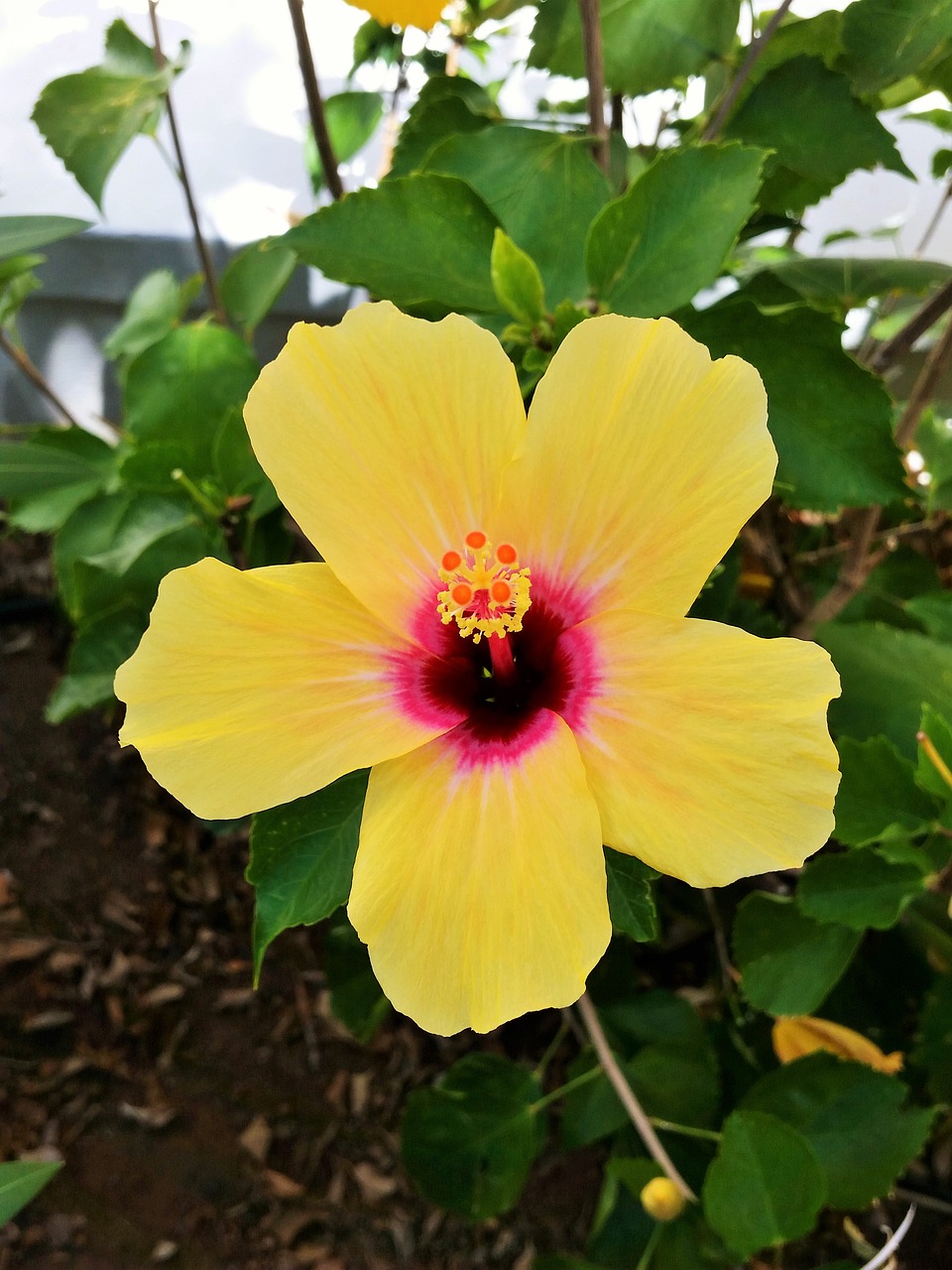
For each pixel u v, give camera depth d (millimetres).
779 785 169
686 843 173
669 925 454
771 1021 380
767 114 295
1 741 556
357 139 453
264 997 500
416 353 180
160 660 174
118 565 308
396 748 184
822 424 245
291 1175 456
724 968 399
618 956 378
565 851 175
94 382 649
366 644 190
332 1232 441
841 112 290
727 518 179
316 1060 485
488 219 243
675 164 226
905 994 363
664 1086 348
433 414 183
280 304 615
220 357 365
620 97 376
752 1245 253
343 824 216
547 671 197
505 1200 353
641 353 178
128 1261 429
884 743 268
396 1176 455
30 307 611
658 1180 283
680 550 184
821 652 168
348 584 184
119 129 295
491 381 182
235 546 317
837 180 296
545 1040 480
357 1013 402
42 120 292
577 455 185
